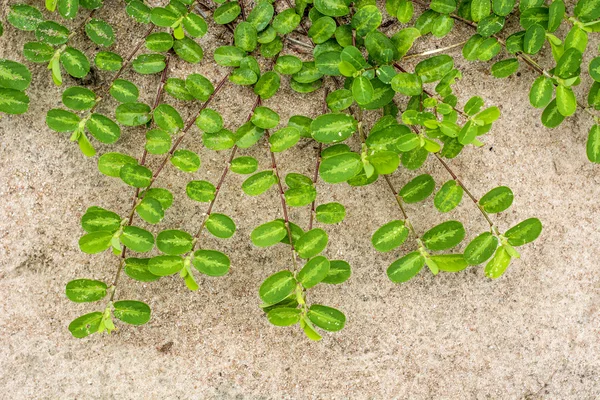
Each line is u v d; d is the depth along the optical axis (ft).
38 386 1.78
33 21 1.70
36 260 1.78
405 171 1.79
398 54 1.70
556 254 1.81
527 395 1.82
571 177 1.81
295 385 1.80
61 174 1.77
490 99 1.79
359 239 1.79
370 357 1.80
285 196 1.68
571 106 1.68
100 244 1.66
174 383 1.79
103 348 1.78
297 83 1.75
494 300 1.81
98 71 1.77
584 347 1.82
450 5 1.71
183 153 1.69
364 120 1.78
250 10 1.77
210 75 1.78
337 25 1.75
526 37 1.69
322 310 1.66
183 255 1.72
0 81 1.68
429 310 1.80
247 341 1.79
